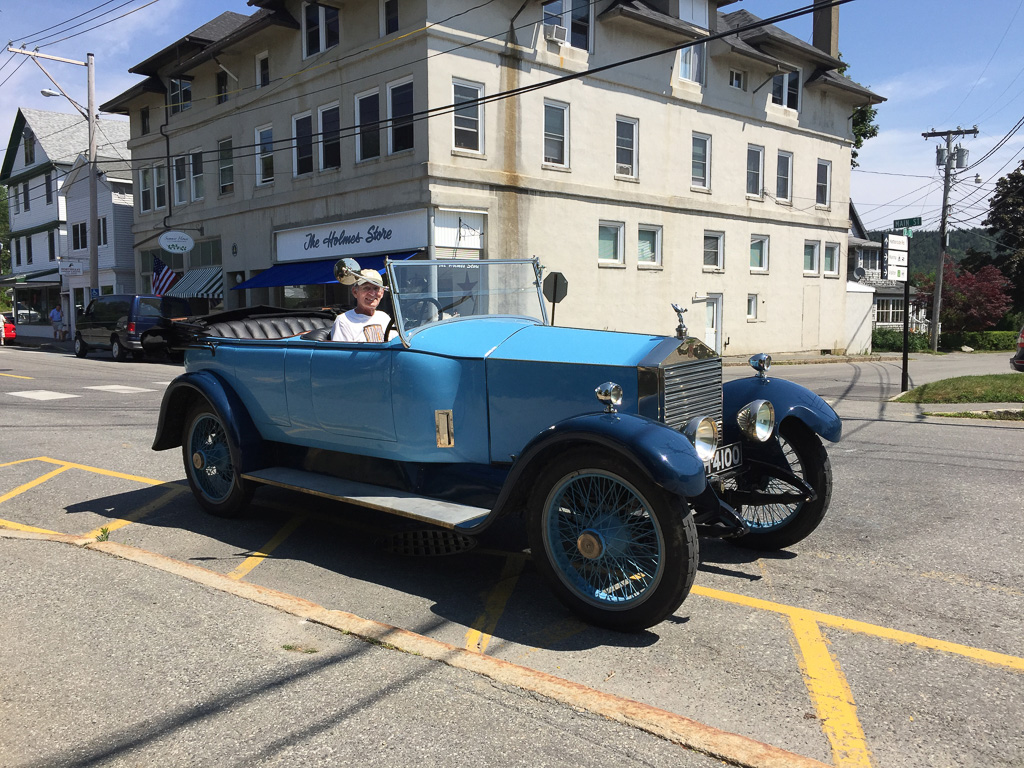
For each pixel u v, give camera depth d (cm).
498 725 279
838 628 374
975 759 263
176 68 2428
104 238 3300
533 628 376
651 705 301
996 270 4272
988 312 4131
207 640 349
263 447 545
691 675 326
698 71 2338
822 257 2858
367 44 1864
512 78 1873
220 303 2462
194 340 570
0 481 700
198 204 2548
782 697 307
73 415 1091
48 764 256
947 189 3491
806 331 2822
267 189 2256
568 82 1986
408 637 348
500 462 436
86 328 2316
